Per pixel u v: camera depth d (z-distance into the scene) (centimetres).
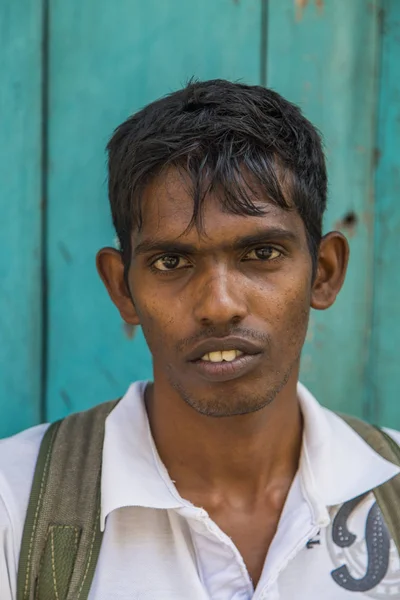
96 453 103
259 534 99
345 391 139
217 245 86
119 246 100
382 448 109
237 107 91
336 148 136
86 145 130
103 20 129
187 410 97
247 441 97
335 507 99
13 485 98
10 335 130
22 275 130
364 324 139
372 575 96
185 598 91
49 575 92
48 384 132
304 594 94
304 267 92
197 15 131
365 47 136
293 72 134
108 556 93
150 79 130
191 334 88
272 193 87
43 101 128
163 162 87
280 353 90
